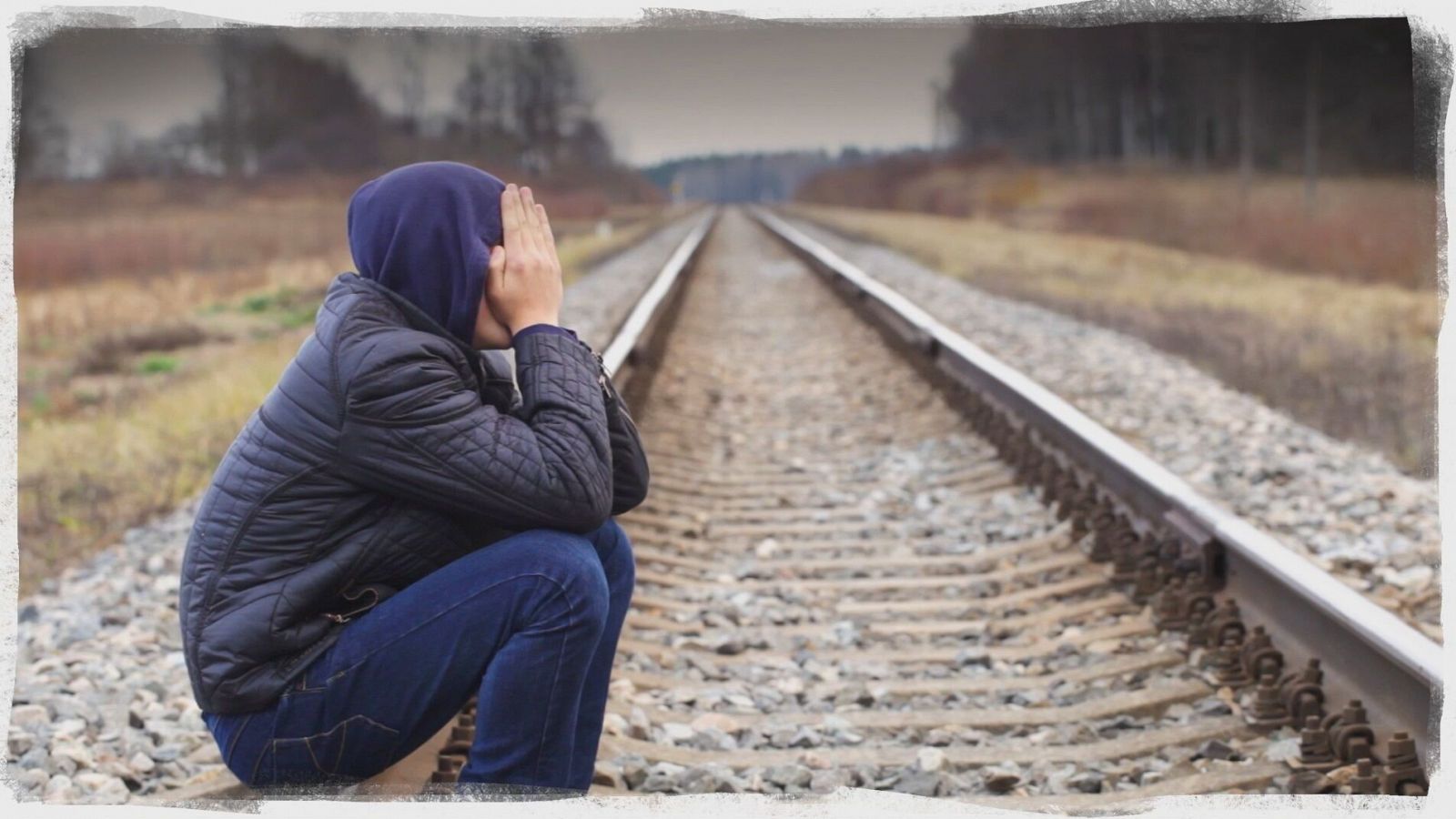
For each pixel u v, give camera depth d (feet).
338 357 7.45
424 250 7.82
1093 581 15.33
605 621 7.98
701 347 40.29
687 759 11.02
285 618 7.59
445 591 7.68
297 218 89.81
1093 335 38.73
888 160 194.39
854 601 15.78
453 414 7.45
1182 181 122.11
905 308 36.01
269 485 7.54
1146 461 16.31
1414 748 9.60
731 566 17.35
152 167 93.76
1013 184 150.61
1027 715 11.88
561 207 147.43
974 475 21.21
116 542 20.06
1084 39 160.15
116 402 30.66
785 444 25.46
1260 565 12.37
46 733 11.94
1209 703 11.78
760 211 289.12
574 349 8.07
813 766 10.85
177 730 12.11
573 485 7.63
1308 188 98.27
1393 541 17.01
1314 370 30.68
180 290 55.52
